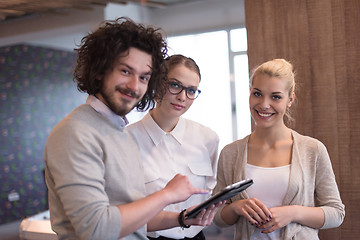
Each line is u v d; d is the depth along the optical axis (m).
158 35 1.47
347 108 2.16
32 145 8.26
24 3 5.65
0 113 7.74
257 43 2.37
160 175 1.98
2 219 7.67
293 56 2.28
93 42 1.39
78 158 1.25
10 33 7.32
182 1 7.28
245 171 1.88
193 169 2.05
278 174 1.82
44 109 8.53
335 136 2.19
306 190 1.80
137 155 1.50
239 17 7.60
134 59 1.36
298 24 2.26
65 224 1.33
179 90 1.91
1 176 7.70
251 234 1.82
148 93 1.55
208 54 8.33
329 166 1.85
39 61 8.48
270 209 1.73
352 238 2.15
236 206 1.80
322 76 2.21
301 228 1.78
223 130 8.31
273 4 2.32
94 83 1.40
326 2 2.19
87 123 1.34
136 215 1.27
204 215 1.58
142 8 7.34
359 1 2.12
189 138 2.09
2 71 7.80
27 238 2.38
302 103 2.26
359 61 2.13
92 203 1.22
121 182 1.39
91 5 6.29
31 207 8.17
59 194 1.25
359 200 2.14
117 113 1.40
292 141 1.89
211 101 8.38
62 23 6.76
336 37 2.17
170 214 1.65
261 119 1.83
